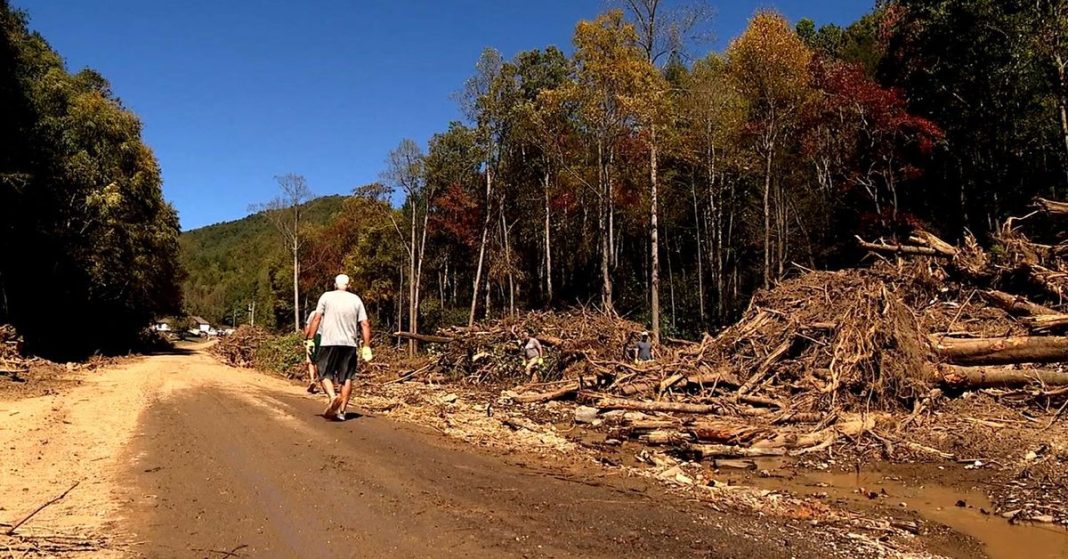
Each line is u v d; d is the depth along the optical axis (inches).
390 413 381.7
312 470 224.8
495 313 1724.9
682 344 800.9
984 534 218.1
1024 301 538.3
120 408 372.5
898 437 382.6
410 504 191.2
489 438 321.7
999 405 428.8
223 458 240.4
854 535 196.5
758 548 169.3
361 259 2097.7
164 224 1686.8
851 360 446.3
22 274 1061.8
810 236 1262.3
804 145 1093.8
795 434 384.2
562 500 205.2
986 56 906.1
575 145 1286.9
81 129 1152.8
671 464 315.9
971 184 1049.5
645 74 882.8
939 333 514.9
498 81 1273.4
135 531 164.6
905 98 1030.4
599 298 1508.4
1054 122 904.9
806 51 1012.5
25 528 163.3
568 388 572.1
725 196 1456.7
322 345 326.6
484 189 1571.1
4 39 887.7
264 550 153.8
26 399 425.1
